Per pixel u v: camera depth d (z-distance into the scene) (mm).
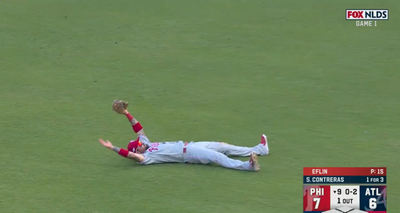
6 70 44875
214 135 35969
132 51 48438
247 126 37156
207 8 57375
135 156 32125
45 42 49750
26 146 34812
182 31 52156
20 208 28688
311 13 56031
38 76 44062
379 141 35031
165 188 30234
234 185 30406
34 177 31562
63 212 28344
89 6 57719
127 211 28328
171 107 39781
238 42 50062
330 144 34750
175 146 32844
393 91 41906
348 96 41188
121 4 58406
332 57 47438
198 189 30094
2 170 32219
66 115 38562
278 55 47781
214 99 40844
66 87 42500
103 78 43906
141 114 38688
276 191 29828
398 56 47625
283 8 57438
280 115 38625
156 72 44938
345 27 53062
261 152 33562
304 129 36719
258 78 43969
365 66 45969
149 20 54406
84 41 50062
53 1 59188
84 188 30453
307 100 40656
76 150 34469
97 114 38781
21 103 40094
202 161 32625
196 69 45438
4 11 55875
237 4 58469
